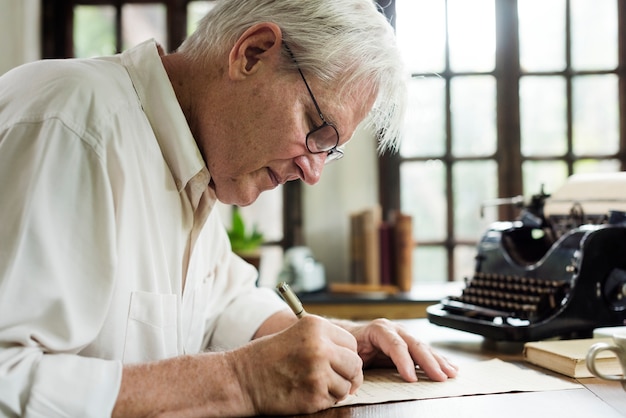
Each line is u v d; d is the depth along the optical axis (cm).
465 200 315
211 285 149
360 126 140
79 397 88
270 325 146
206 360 98
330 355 101
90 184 101
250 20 115
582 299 150
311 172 119
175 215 122
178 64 123
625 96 306
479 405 104
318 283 289
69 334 95
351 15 116
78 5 313
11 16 289
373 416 98
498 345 159
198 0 314
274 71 113
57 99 101
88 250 99
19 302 90
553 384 117
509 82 310
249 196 121
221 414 96
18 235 91
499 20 310
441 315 167
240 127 115
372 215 292
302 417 98
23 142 97
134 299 112
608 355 123
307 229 316
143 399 92
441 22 311
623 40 305
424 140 315
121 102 110
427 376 125
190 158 118
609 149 308
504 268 177
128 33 315
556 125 311
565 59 308
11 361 88
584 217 174
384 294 280
